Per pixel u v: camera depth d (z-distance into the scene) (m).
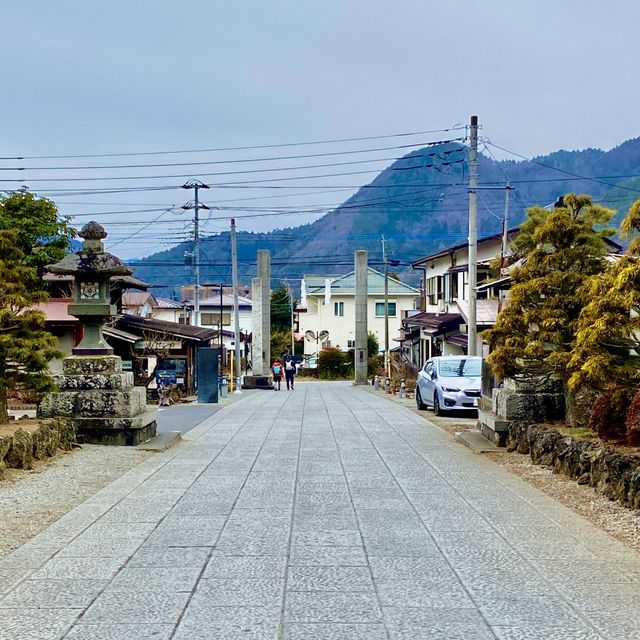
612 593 5.98
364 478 11.30
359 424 19.70
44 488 10.41
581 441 11.05
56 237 28.11
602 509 8.94
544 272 13.38
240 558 7.00
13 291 13.78
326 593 5.98
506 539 7.67
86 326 15.68
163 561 6.91
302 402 29.36
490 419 14.79
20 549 7.34
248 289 95.50
